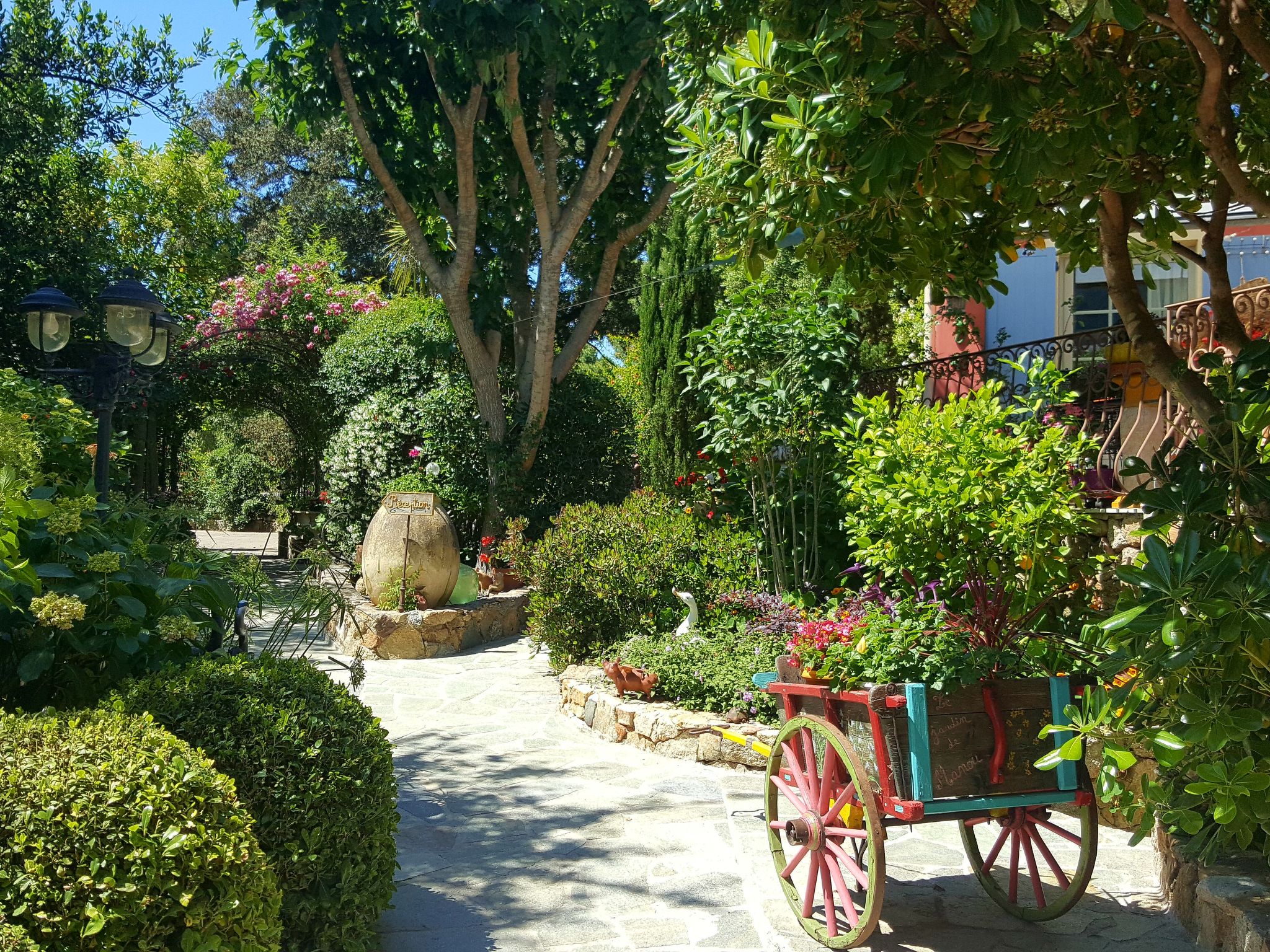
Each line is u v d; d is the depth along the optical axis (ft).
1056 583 15.71
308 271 61.11
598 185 43.57
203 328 60.29
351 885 11.52
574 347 48.11
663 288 34.83
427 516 36.09
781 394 25.48
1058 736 11.80
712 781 19.74
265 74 42.52
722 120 13.75
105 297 21.86
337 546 46.68
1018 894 13.97
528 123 45.57
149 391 51.01
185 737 11.06
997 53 10.18
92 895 8.25
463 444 45.88
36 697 12.55
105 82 46.93
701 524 29.60
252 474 83.97
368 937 12.32
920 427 16.79
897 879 14.73
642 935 12.87
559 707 26.58
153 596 13.71
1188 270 30.78
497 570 41.91
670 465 34.63
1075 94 11.72
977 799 11.64
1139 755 15.87
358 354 50.29
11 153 43.04
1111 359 23.26
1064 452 16.51
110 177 67.97
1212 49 11.40
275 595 18.03
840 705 12.60
